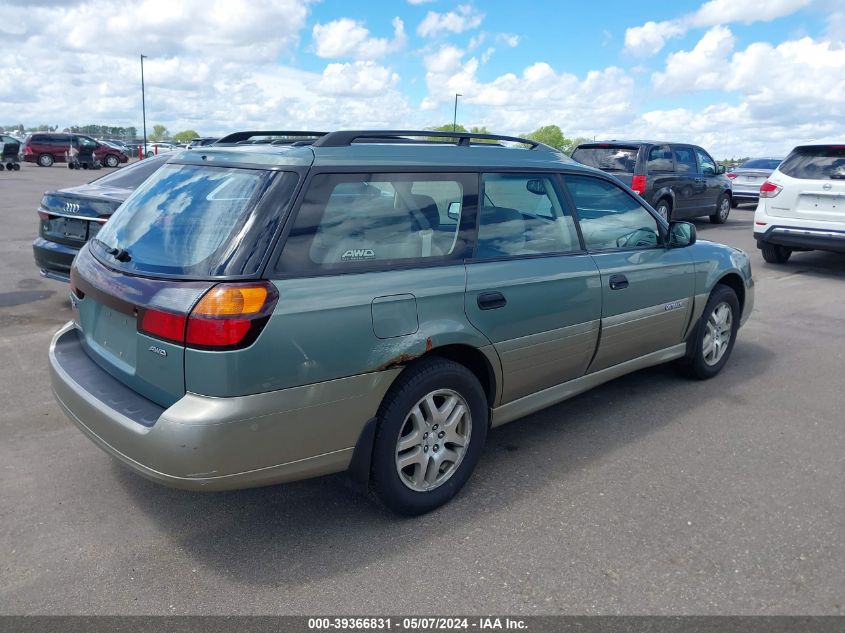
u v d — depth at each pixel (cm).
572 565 299
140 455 276
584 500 355
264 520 333
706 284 506
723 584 288
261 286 271
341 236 302
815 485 374
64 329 378
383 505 330
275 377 273
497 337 354
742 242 1304
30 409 453
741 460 403
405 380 317
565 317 391
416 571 294
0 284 808
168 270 287
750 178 1988
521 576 291
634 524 332
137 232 321
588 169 429
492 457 404
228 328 262
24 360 545
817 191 941
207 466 267
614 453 411
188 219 306
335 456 301
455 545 313
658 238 474
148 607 269
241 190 300
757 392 517
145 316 281
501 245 365
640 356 469
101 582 284
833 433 444
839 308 793
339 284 292
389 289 307
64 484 361
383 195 320
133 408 289
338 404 294
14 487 356
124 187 693
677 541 318
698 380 540
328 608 270
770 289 898
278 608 270
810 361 595
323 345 284
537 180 395
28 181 2456
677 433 441
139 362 291
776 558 306
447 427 340
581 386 427
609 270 420
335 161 307
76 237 643
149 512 337
